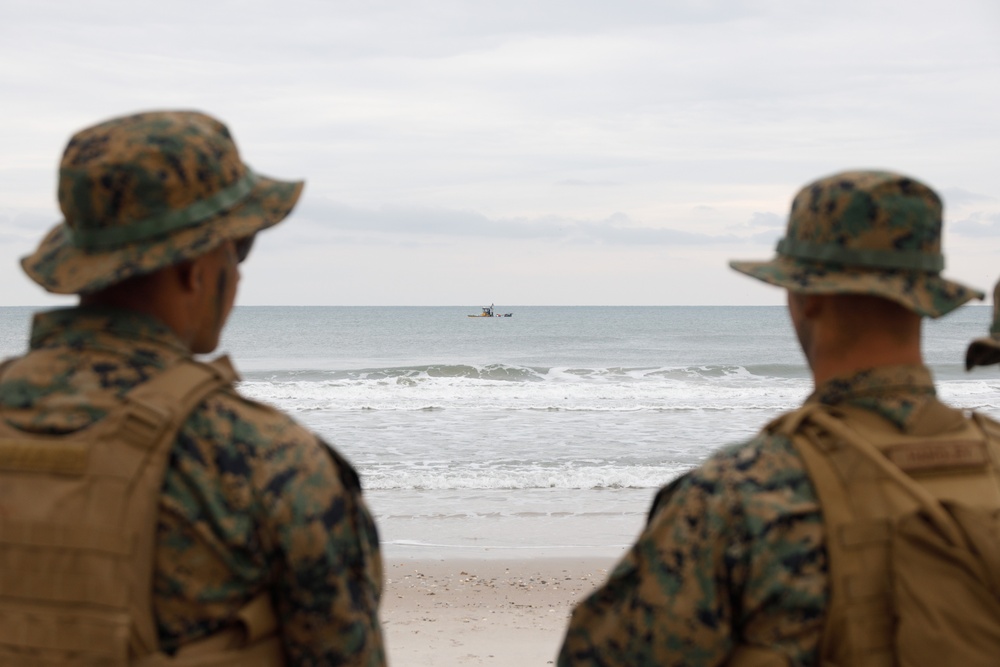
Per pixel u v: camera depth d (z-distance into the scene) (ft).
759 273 5.63
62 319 5.49
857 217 5.41
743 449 5.38
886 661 4.91
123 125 5.55
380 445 53.47
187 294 5.61
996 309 7.50
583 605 5.59
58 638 4.92
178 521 5.02
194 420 5.16
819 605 4.99
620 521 34.88
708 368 107.76
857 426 5.34
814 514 5.08
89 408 5.15
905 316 5.55
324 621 5.30
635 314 549.95
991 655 4.75
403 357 169.27
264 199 5.82
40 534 4.99
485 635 21.53
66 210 5.47
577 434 58.23
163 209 5.41
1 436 5.19
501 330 293.02
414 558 29.30
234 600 5.14
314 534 5.20
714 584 5.09
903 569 4.93
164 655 4.98
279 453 5.25
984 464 5.38
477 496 39.37
